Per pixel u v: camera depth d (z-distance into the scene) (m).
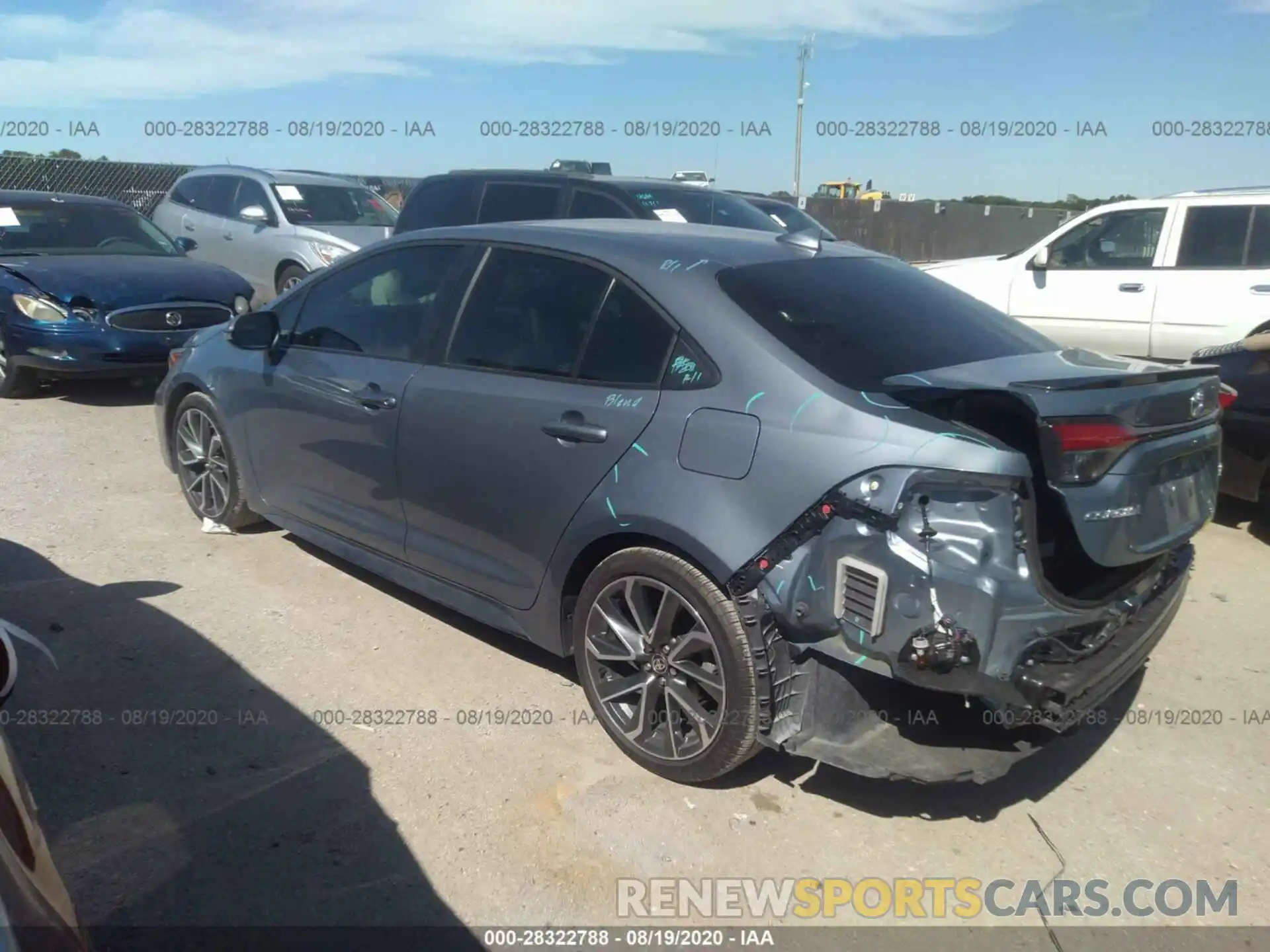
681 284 3.44
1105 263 9.45
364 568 4.57
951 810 3.39
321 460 4.54
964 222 23.73
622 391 3.44
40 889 1.69
